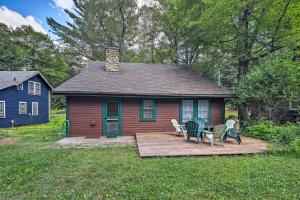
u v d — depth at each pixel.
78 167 5.25
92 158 6.12
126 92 9.83
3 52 30.14
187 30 15.68
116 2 23.42
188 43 15.70
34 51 33.97
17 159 6.07
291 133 7.28
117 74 11.79
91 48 25.55
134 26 24.70
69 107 9.98
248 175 4.55
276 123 10.23
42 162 5.66
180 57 20.77
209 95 10.71
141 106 10.72
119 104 10.47
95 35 24.58
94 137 9.88
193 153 6.28
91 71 11.84
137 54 26.00
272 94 9.40
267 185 4.04
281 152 6.48
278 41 11.81
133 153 6.73
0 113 16.47
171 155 6.15
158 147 7.13
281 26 11.41
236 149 6.79
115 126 10.45
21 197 3.72
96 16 24.44
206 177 4.45
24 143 8.81
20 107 18.27
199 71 17.66
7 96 17.00
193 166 5.18
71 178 4.53
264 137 8.62
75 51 26.61
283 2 10.50
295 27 10.66
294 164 5.29
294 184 4.07
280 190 3.83
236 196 3.63
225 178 4.39
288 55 11.21
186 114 11.25
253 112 11.07
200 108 11.40
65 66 34.50
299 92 9.41
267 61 10.59
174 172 4.78
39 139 9.99
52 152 6.86
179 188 3.92
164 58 23.19
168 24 20.64
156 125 10.93
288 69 9.34
